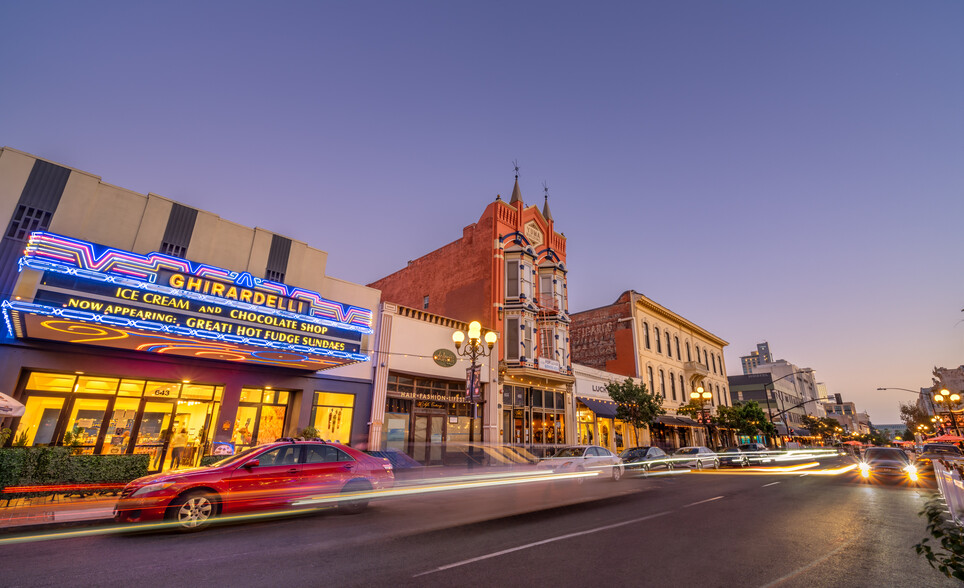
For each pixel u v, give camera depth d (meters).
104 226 13.63
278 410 16.78
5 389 11.64
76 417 12.77
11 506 9.25
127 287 11.21
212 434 15.00
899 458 20.50
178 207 15.16
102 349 13.25
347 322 15.66
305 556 6.37
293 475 9.21
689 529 8.52
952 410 25.03
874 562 6.45
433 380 21.41
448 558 6.32
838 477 21.69
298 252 17.81
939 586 5.43
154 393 14.15
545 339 27.39
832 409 130.50
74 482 10.33
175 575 5.48
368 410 18.73
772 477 21.56
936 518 4.21
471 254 27.81
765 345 176.00
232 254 16.09
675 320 42.56
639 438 33.62
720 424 39.66
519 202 28.41
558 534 7.90
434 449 20.64
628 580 5.48
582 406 29.31
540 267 28.19
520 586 5.22
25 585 5.08
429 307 30.08
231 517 9.00
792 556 6.71
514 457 23.41
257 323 13.25
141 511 7.62
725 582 5.48
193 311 12.13
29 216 12.46
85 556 6.28
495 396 23.42
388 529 8.24
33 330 11.48
